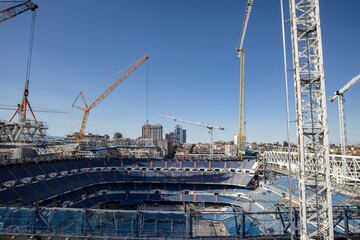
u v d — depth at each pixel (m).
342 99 83.94
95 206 99.19
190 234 38.06
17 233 38.69
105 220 40.44
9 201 72.94
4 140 112.94
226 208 93.81
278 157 103.25
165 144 196.00
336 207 39.22
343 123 83.50
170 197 112.38
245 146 177.75
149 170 129.38
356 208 38.62
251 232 43.97
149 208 104.56
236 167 129.00
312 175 26.73
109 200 107.94
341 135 83.50
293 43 27.02
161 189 119.50
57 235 38.47
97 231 39.78
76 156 124.62
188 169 130.38
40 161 96.88
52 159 103.75
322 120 26.25
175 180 122.56
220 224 48.97
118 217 40.50
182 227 40.66
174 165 132.88
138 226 39.75
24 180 84.38
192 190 118.06
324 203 26.48
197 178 123.88
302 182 26.52
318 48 26.39
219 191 115.44
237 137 180.25
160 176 125.25
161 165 132.62
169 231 40.22
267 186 101.25
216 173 126.38
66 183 98.62
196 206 104.44
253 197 97.25
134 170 128.62
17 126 115.94
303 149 26.38
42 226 39.75
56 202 86.81
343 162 67.06
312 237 27.52
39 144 133.62
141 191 116.19
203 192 115.06
